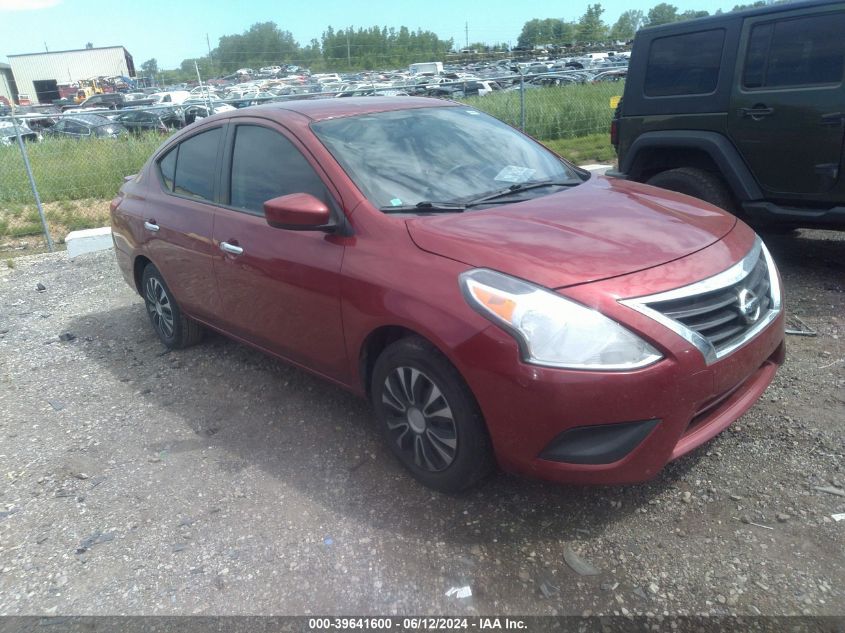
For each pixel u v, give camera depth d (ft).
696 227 10.03
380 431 11.09
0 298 22.30
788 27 16.14
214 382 14.46
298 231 11.12
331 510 9.95
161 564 9.19
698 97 18.06
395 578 8.60
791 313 15.33
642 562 8.52
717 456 10.34
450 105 14.02
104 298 21.44
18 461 12.07
